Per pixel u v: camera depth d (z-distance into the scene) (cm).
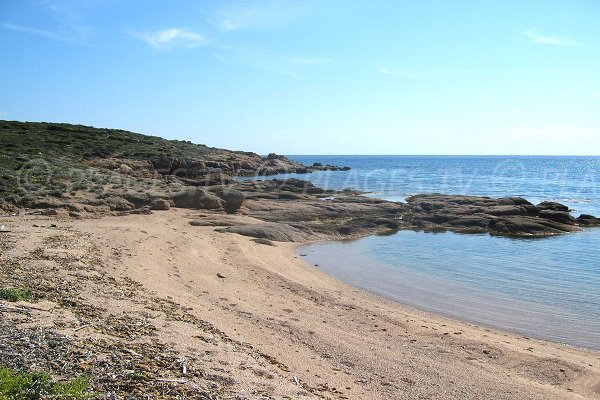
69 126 6322
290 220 3150
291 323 1216
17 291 920
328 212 3344
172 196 3116
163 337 845
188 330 941
